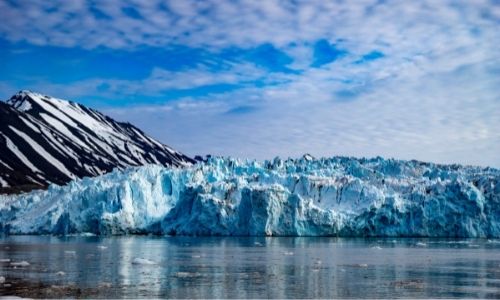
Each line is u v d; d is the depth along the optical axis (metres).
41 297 48.34
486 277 62.25
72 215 152.50
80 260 79.44
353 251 97.94
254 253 93.00
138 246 109.50
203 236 142.00
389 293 51.25
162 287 54.00
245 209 140.38
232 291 51.97
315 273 65.38
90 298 47.91
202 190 147.00
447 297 49.31
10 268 68.88
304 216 140.38
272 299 48.12
